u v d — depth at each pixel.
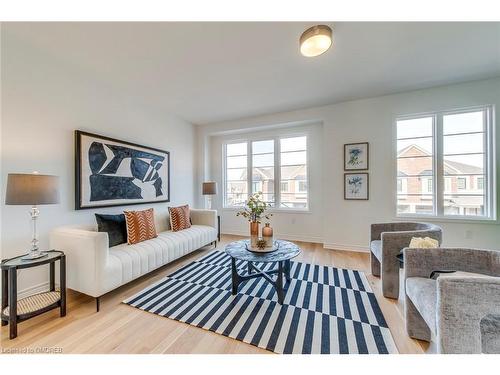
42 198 1.70
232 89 3.13
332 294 2.15
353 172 3.60
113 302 2.03
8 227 2.00
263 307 1.92
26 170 2.13
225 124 4.68
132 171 3.30
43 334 1.59
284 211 4.44
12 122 2.04
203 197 4.96
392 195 3.37
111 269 2.01
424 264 1.53
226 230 5.00
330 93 3.30
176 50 2.21
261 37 2.01
